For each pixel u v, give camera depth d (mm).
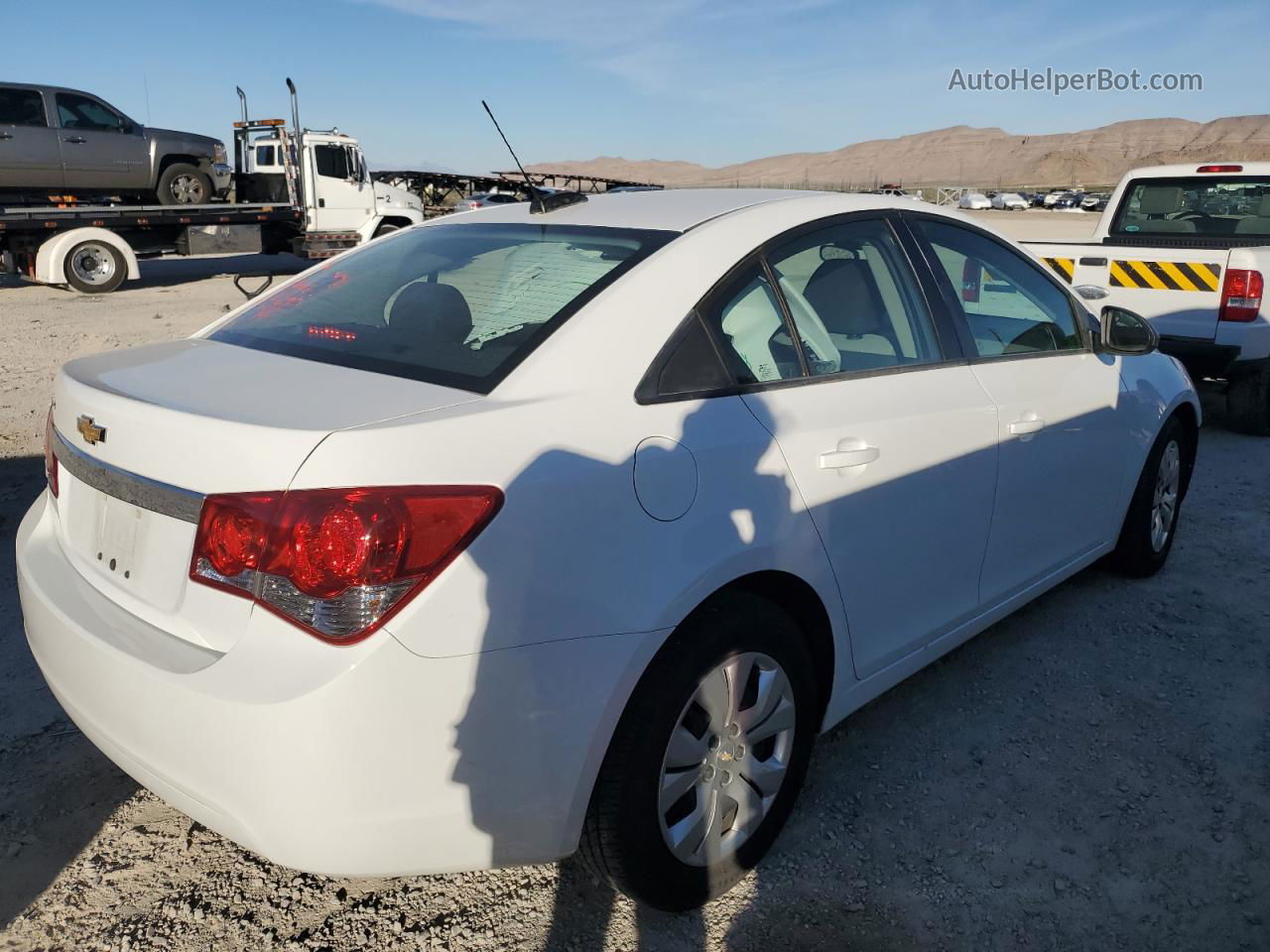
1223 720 3299
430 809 1867
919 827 2727
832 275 2771
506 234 2846
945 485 2881
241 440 1840
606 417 2096
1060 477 3482
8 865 2504
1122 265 7168
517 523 1891
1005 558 3297
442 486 1828
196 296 15367
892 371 2805
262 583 1799
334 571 1748
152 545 2008
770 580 2410
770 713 2432
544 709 1942
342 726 1752
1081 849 2648
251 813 1815
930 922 2379
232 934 2303
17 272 16594
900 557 2775
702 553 2164
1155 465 4180
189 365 2377
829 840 2664
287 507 1771
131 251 16156
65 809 2732
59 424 2391
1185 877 2549
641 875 2201
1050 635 3893
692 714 2254
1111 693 3459
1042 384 3352
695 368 2305
